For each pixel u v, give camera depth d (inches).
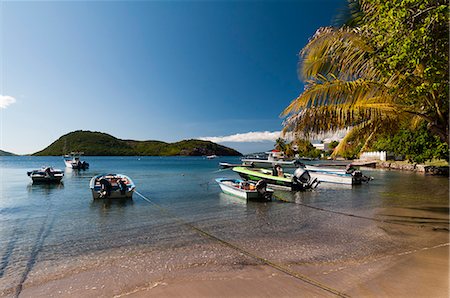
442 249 264.4
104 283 203.0
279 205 530.0
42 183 936.9
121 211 476.1
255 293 182.9
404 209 481.4
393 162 1827.0
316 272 215.9
